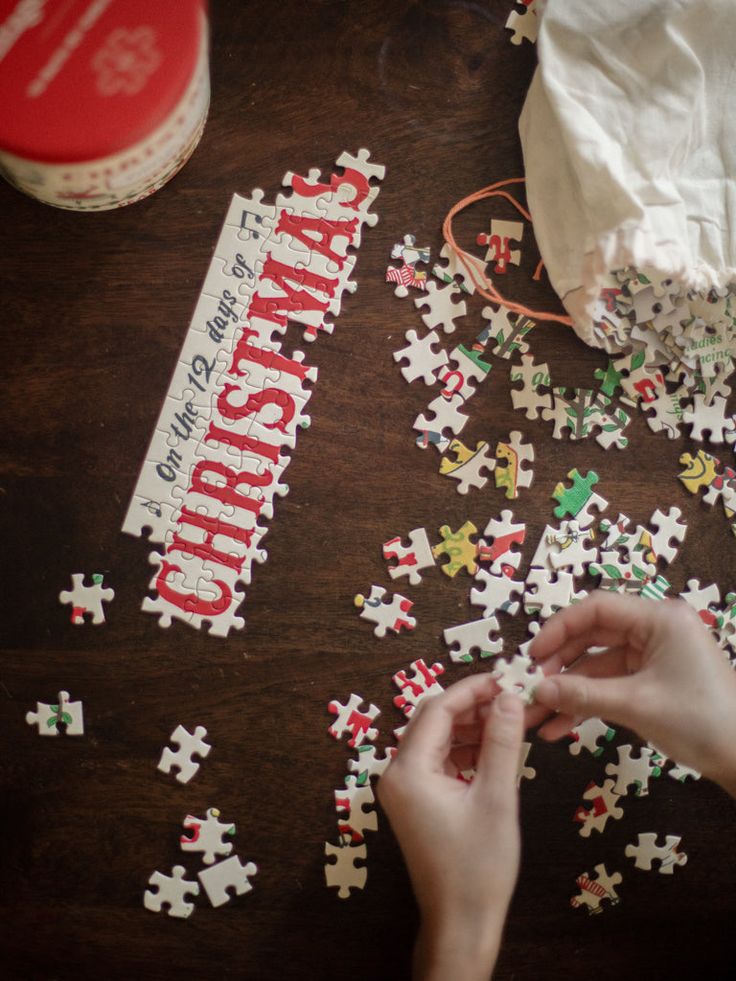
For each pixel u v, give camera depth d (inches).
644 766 25.5
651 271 25.3
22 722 24.7
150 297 25.4
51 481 25.0
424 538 25.5
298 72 25.9
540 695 22.8
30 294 25.2
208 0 25.3
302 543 25.4
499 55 26.2
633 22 24.9
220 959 24.7
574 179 25.2
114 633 24.9
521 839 25.3
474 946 20.9
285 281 25.6
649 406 26.2
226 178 25.6
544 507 25.8
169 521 25.1
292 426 25.5
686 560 26.0
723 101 25.3
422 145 26.1
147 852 24.7
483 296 26.0
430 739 22.3
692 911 25.6
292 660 25.2
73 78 21.4
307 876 24.9
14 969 24.5
